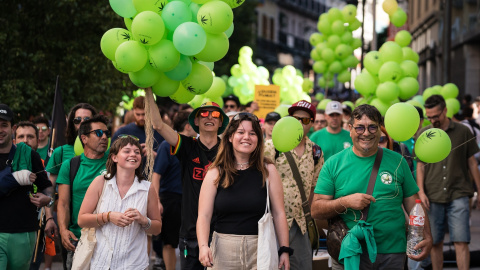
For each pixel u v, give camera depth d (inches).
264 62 2271.2
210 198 196.7
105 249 209.9
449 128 303.4
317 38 587.8
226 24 216.2
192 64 232.8
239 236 193.9
